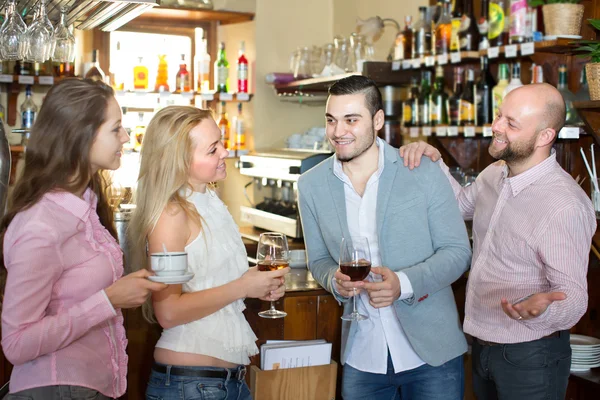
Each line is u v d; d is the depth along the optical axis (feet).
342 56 14.35
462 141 11.84
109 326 5.50
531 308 5.93
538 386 6.80
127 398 8.14
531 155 6.91
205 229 5.91
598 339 9.28
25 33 8.21
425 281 6.72
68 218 5.05
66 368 5.08
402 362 7.13
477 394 7.67
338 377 8.68
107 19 9.86
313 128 15.64
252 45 16.33
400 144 13.20
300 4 16.71
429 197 7.13
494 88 10.41
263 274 5.81
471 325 7.26
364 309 7.25
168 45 16.53
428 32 12.27
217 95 15.90
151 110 16.20
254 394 7.94
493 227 7.16
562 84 9.59
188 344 5.74
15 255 4.82
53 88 5.16
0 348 8.07
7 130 14.93
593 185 8.77
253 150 16.47
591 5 9.54
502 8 10.39
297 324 8.44
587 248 6.70
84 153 5.12
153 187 5.71
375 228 7.20
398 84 12.96
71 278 5.11
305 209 7.65
